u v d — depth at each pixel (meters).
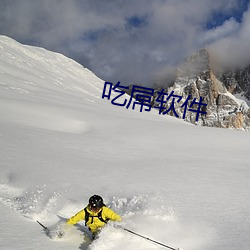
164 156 16.22
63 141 17.64
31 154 13.28
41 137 17.89
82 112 33.56
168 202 7.86
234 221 6.57
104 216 5.62
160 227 5.99
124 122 30.48
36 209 7.02
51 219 6.59
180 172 11.93
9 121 22.73
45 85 68.88
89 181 9.86
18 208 7.07
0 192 8.33
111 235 5.37
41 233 5.66
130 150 17.33
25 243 5.14
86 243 5.43
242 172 12.29
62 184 9.29
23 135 17.67
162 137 22.84
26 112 27.75
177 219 6.52
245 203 7.97
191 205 7.68
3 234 5.38
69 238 5.59
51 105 34.81
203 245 5.36
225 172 12.20
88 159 13.75
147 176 11.00
